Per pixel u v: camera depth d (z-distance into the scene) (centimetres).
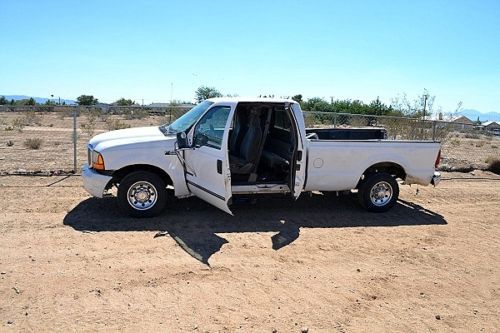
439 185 1229
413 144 892
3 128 2684
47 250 631
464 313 517
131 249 650
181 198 931
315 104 2548
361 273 610
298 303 515
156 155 784
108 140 804
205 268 596
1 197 891
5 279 536
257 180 816
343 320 485
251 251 665
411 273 620
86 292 514
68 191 957
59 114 3859
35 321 450
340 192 930
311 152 839
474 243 757
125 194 781
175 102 2239
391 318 496
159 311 481
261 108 815
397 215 902
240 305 503
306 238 737
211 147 747
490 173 1486
